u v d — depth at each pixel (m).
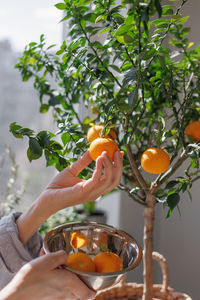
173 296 0.95
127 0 0.53
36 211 0.69
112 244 0.71
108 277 0.55
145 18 0.52
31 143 0.63
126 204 1.36
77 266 0.58
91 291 0.57
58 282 0.55
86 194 0.63
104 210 1.46
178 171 1.31
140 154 0.86
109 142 0.58
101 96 0.83
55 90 0.95
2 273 0.69
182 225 1.37
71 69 0.77
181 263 1.39
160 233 1.43
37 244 0.79
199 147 0.62
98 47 0.71
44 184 1.51
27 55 0.89
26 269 0.54
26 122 1.47
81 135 0.74
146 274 0.81
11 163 1.45
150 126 0.86
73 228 0.71
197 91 0.78
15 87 1.44
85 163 0.69
